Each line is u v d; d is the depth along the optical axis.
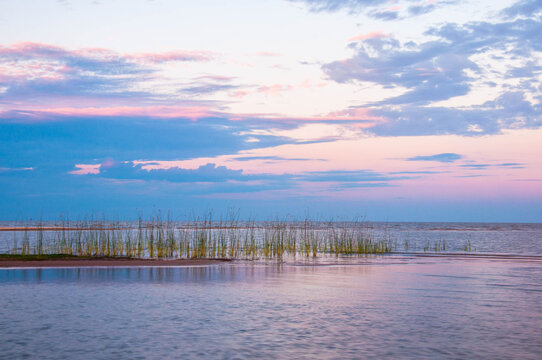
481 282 25.20
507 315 16.42
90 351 11.48
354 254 46.16
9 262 31.83
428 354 11.52
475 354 11.56
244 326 14.27
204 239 41.75
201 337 12.91
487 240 77.75
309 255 44.47
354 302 18.72
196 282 24.17
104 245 40.47
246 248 42.72
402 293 21.19
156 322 14.73
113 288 21.84
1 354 11.19
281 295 20.27
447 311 17.05
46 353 11.29
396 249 54.69
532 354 11.59
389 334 13.50
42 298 18.98
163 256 39.84
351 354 11.45
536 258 41.50
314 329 14.00
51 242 51.59
